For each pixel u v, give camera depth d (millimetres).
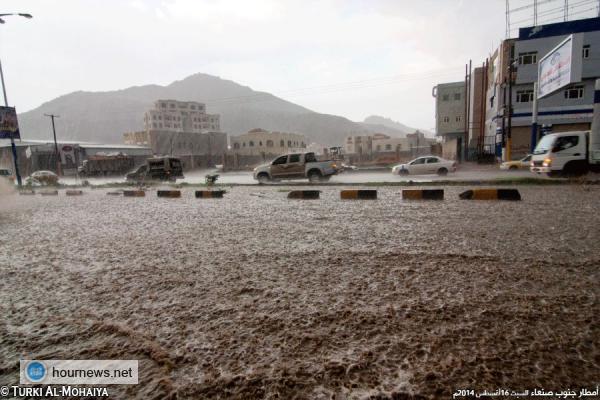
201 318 2434
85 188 19375
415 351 1920
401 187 12523
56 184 22172
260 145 75438
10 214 9023
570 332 2062
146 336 2213
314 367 1812
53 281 3383
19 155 42219
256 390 1648
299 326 2260
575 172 11828
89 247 4805
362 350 1950
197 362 1900
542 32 28047
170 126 107625
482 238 4457
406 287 2865
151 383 1739
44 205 11078
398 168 20672
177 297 2842
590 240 4172
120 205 10289
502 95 30484
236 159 45656
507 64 29344
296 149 80250
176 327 2316
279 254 4031
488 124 38875
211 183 16797
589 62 26938
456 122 49594
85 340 2199
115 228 6246
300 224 5949
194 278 3297
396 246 4207
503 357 1836
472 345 1958
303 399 1575
